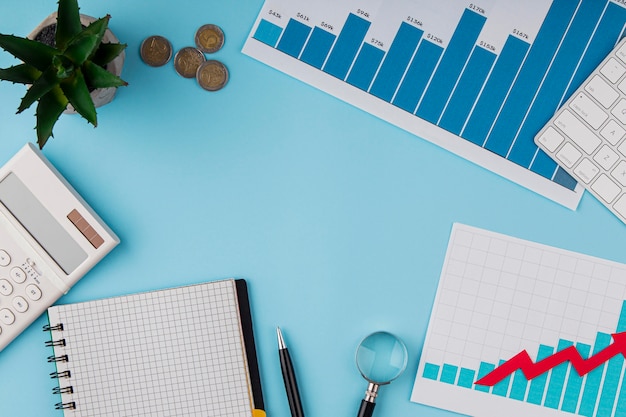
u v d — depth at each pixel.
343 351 0.76
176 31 0.76
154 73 0.76
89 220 0.72
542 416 0.75
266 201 0.76
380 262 0.76
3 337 0.74
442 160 0.76
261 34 0.76
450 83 0.75
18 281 0.73
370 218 0.76
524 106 0.75
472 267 0.76
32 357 0.76
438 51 0.75
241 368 0.75
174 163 0.76
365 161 0.76
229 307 0.75
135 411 0.75
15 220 0.72
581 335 0.75
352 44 0.75
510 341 0.76
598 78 0.74
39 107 0.64
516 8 0.75
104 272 0.76
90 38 0.60
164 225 0.76
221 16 0.76
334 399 0.76
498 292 0.76
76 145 0.76
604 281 0.75
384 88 0.75
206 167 0.76
